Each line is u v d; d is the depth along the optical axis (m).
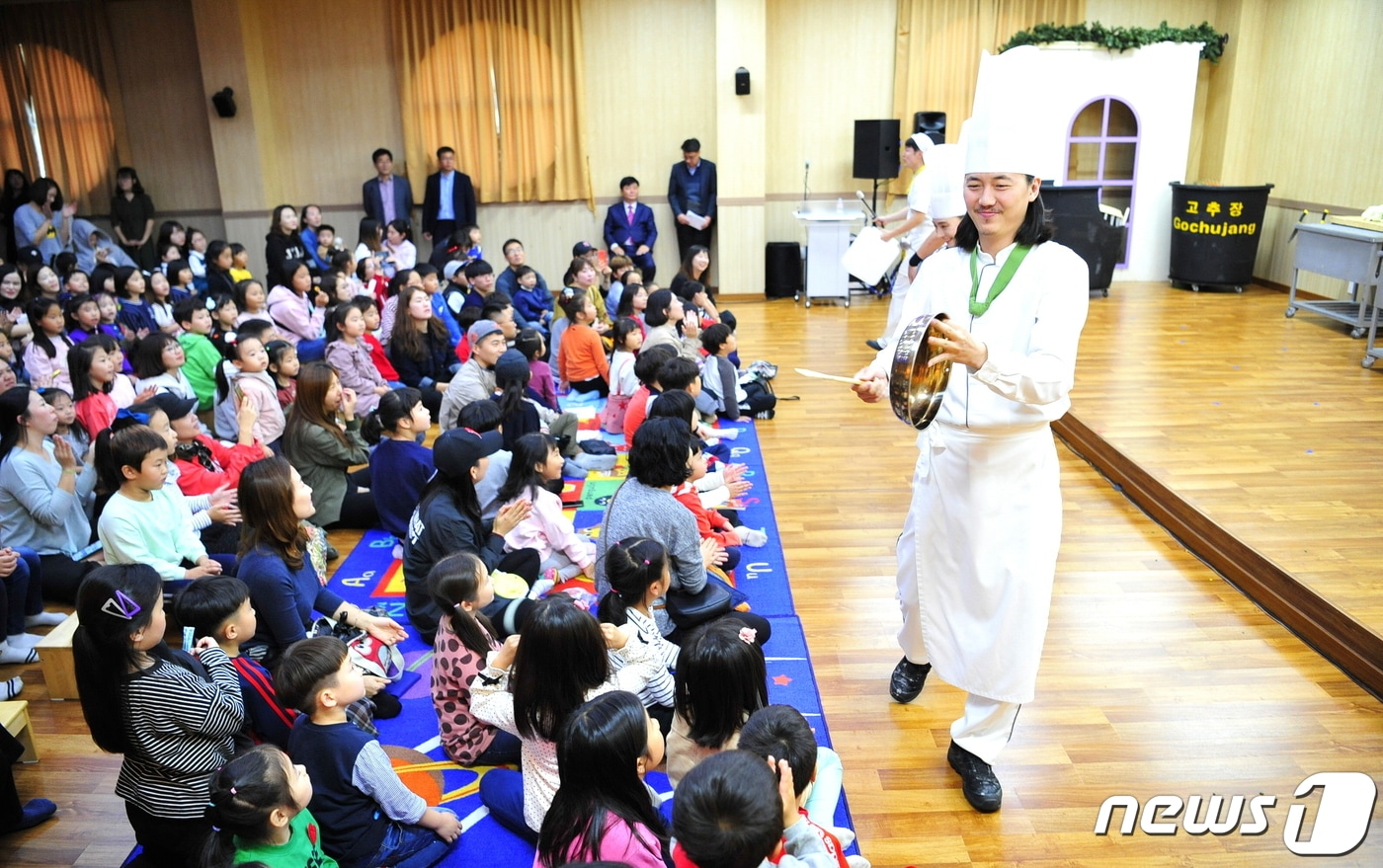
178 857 2.33
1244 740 2.78
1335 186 7.84
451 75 9.27
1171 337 6.96
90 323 5.68
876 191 9.14
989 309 2.28
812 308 8.93
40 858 2.46
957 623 2.47
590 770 1.83
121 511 3.20
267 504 2.87
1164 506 4.22
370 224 8.34
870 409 5.96
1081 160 8.90
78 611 2.16
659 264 9.88
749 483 4.36
